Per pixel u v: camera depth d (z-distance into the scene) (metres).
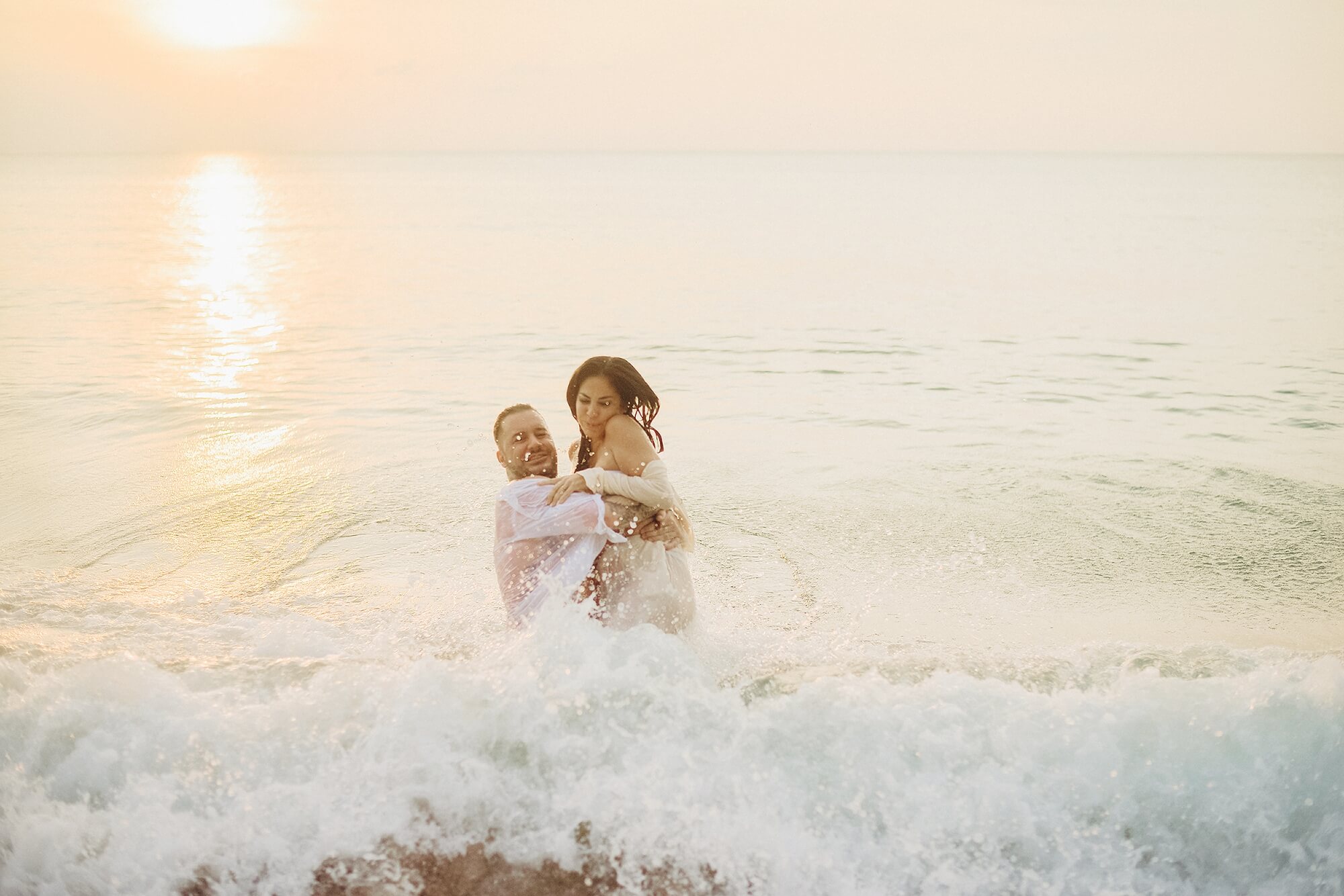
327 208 47.03
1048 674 3.29
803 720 2.95
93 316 13.12
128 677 3.15
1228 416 7.98
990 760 2.82
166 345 11.07
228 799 2.77
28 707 2.99
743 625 4.15
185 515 5.62
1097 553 5.07
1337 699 2.90
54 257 21.17
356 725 2.96
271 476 6.34
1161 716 2.91
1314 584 4.68
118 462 6.63
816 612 4.32
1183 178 101.38
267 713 3.00
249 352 10.76
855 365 10.34
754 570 4.83
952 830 2.69
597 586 3.60
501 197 57.59
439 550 5.09
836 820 2.71
